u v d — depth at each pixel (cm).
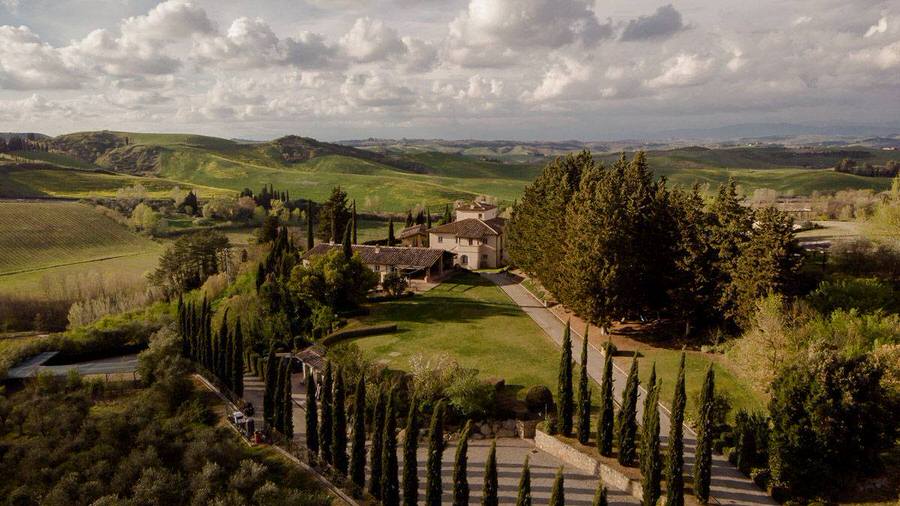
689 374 5500
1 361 6838
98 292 12638
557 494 2973
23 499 3916
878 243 6962
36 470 4259
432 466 3475
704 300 6128
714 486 3759
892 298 5616
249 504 3744
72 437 4697
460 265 11262
